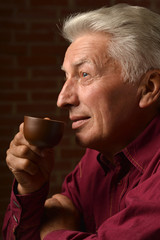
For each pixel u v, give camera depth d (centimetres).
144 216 76
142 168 96
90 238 82
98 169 114
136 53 94
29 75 254
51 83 255
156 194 78
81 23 99
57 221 106
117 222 79
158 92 96
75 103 98
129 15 96
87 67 96
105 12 99
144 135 97
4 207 254
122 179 103
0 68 251
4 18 249
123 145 101
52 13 252
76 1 252
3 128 253
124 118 97
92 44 96
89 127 97
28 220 105
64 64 103
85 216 114
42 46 253
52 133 92
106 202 108
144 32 95
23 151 98
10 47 251
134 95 96
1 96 252
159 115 99
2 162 253
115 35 95
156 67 96
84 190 115
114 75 95
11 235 109
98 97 95
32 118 91
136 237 75
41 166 103
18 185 105
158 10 252
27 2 250
